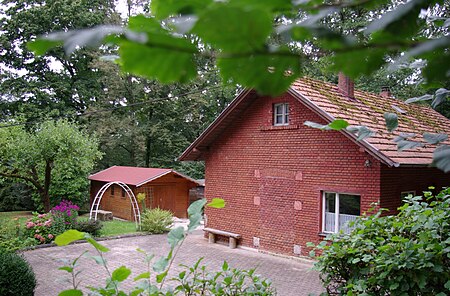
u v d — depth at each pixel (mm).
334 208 11055
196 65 503
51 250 12742
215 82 25656
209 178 14406
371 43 589
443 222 3236
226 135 13812
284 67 566
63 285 9141
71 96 26234
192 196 23906
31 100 24500
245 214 13195
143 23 500
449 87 1605
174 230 2000
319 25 555
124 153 28250
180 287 2900
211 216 14305
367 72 639
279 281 9570
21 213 22422
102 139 24609
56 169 19812
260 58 533
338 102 11586
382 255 3264
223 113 12883
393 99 15062
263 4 422
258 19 423
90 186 23859
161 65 486
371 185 10102
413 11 591
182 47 467
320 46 581
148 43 453
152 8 499
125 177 21188
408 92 17422
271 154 12430
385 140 10008
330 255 3846
